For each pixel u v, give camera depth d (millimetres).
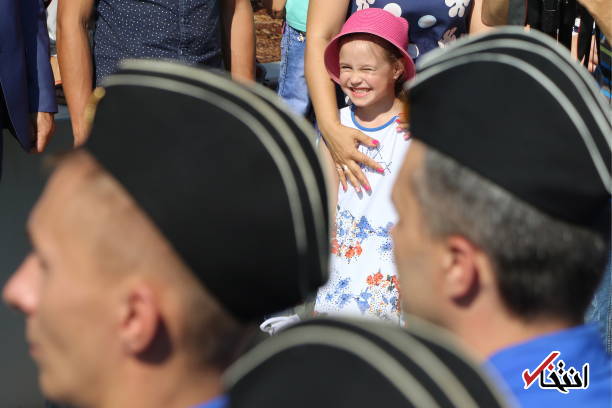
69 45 8250
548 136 2816
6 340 8539
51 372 2434
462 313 2953
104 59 8352
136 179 2307
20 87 7953
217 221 2299
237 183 2312
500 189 2816
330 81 8086
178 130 2318
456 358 2172
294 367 2090
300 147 2447
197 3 8305
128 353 2363
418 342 2164
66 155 2438
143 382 2379
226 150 2318
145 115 2344
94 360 2377
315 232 2453
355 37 7625
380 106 7777
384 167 7711
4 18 7770
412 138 3020
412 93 3035
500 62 2900
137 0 8203
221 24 9164
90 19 8398
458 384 2078
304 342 2125
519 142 2816
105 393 2402
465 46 3045
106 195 2318
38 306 2420
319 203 2480
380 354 2047
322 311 7852
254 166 2334
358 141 7777
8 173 8367
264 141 2359
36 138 8242
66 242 2344
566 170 2811
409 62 7680
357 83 7656
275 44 14352
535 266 2840
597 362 2992
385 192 7699
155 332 2340
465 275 2906
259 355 2223
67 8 8250
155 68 2420
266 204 2332
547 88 2852
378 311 7680
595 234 2924
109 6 8297
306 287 2473
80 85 8320
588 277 2936
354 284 7762
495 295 2895
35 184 8516
